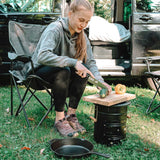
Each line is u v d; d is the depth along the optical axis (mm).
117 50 4824
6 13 4105
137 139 2191
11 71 2523
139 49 4133
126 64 4586
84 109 3033
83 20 1993
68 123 2258
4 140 2062
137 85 4859
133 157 1839
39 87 2334
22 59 2209
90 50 2455
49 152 1873
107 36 4477
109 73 4332
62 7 4246
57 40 2150
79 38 2240
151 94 4027
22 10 4211
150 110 3090
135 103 3387
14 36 2652
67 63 2012
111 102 1897
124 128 2084
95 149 1945
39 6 4215
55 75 2123
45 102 3350
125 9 5297
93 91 4113
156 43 4152
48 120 2588
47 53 2016
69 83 2322
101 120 2027
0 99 3463
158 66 4152
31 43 2758
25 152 1887
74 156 1729
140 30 4105
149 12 4172
